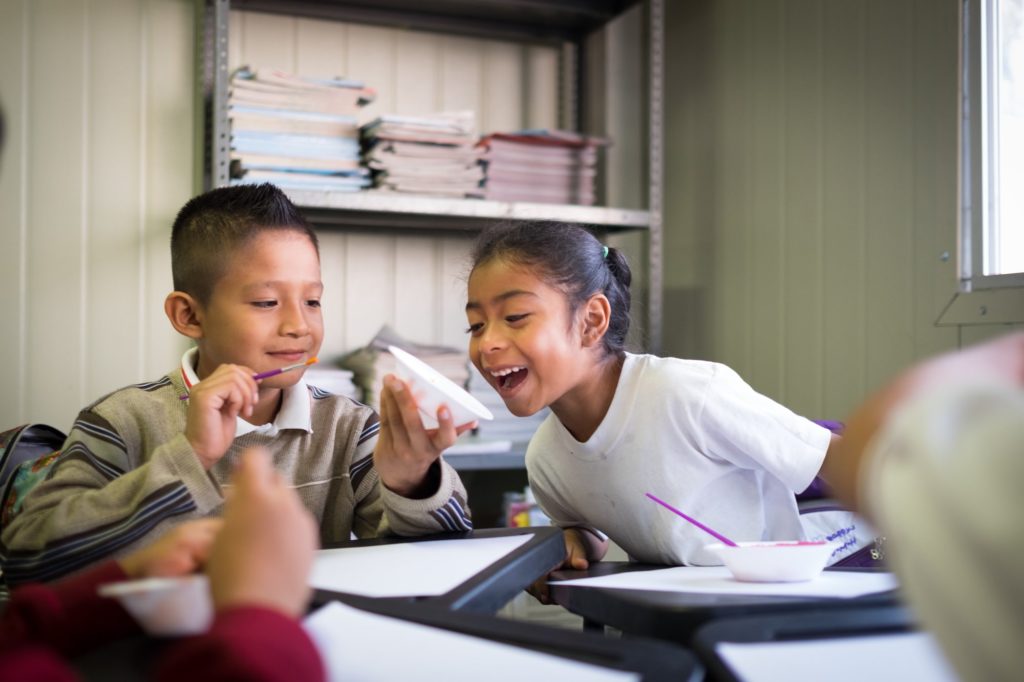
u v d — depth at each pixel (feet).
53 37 7.89
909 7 6.91
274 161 7.51
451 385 3.46
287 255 3.99
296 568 1.49
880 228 7.18
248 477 1.57
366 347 8.11
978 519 0.96
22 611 2.01
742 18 8.73
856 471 1.29
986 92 6.36
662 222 9.88
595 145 8.61
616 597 2.45
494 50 9.45
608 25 9.58
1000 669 0.98
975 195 6.40
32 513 3.15
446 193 8.03
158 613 1.99
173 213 8.18
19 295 7.76
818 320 7.80
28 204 7.80
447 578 2.56
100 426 3.72
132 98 8.10
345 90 7.76
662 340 9.87
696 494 4.30
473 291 4.20
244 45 8.50
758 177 8.52
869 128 7.29
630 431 4.27
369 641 1.87
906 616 1.98
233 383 3.28
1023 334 1.35
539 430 4.78
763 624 1.94
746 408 4.20
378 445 3.43
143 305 8.09
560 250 4.17
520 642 1.86
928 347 6.75
